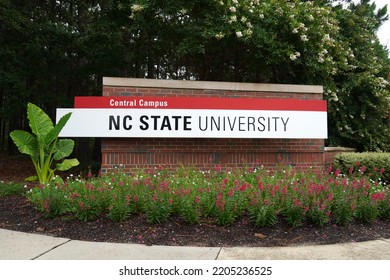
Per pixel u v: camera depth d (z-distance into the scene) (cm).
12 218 499
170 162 729
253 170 730
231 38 944
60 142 693
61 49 1149
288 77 1083
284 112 759
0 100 1396
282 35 929
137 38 1195
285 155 772
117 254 375
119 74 1241
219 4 877
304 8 930
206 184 577
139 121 715
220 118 735
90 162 1223
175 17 971
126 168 715
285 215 470
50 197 493
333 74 1015
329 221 484
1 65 1096
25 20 1063
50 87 1265
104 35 1060
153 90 734
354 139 1071
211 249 394
